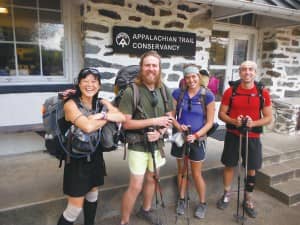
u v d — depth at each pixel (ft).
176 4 13.25
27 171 10.06
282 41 17.76
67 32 12.25
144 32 12.64
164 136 8.48
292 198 11.07
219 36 16.97
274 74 17.98
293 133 16.66
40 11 11.67
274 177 11.84
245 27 17.58
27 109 11.25
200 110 8.68
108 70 12.19
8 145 11.64
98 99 6.88
